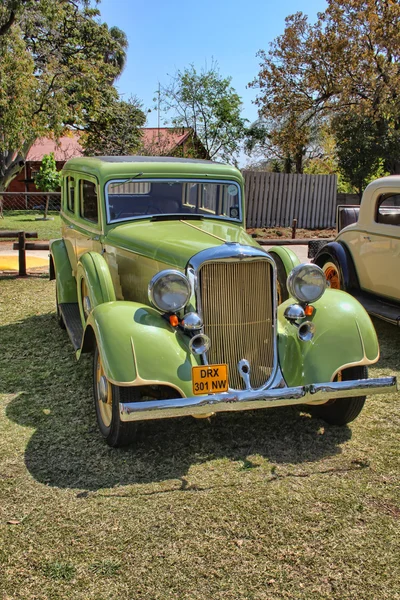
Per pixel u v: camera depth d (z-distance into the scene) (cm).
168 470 349
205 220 508
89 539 282
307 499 317
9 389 481
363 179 2186
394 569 262
